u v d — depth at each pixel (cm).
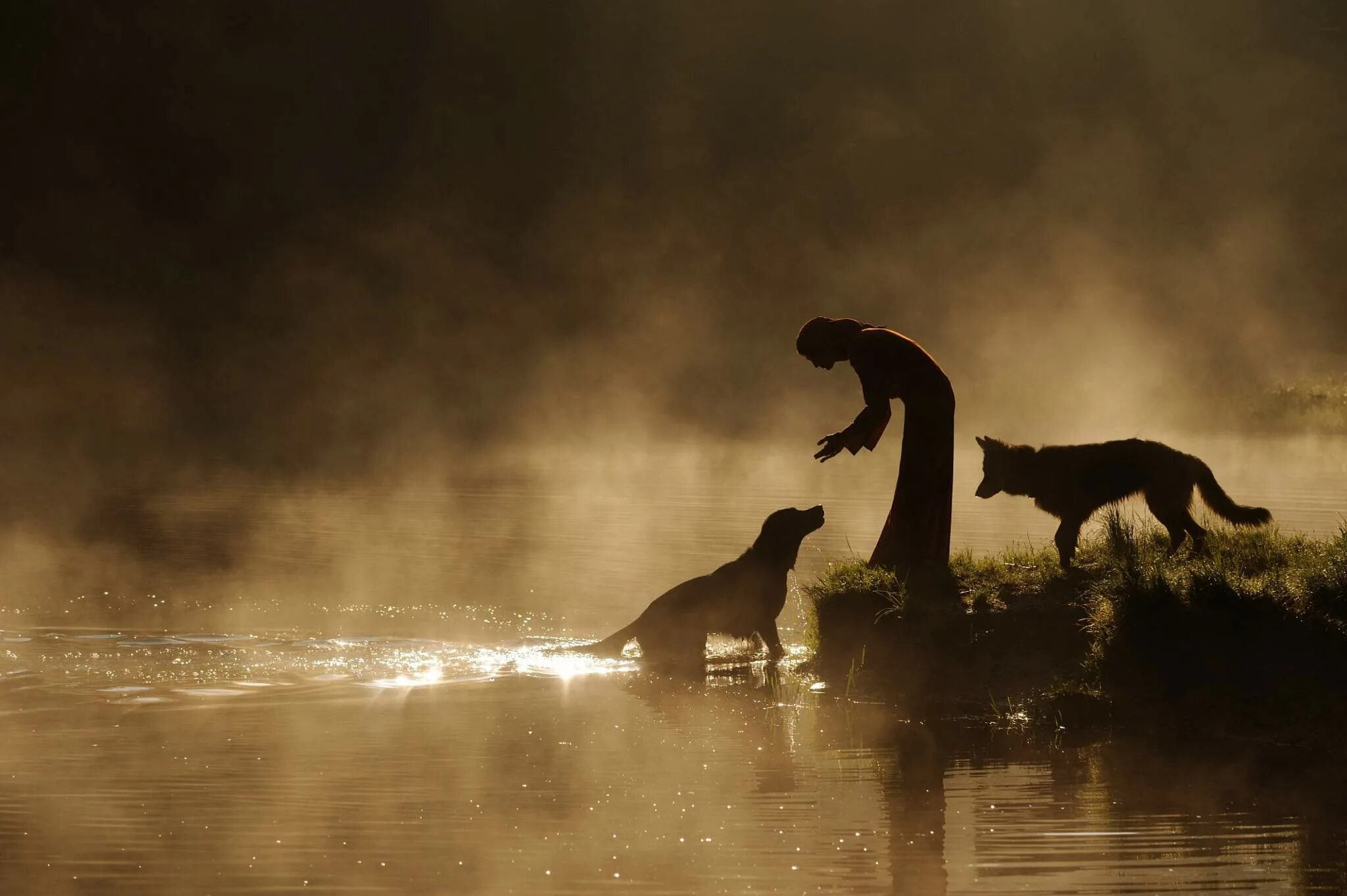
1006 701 3297
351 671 3672
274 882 2025
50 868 2080
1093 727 3073
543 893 1977
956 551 5444
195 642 4044
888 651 3644
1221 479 8381
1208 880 2028
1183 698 3130
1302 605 3192
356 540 6506
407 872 2061
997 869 2077
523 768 2678
